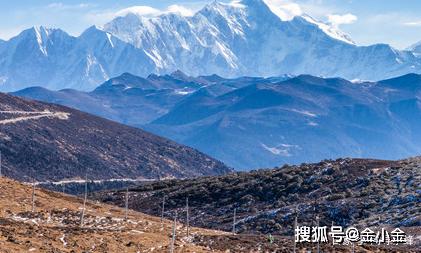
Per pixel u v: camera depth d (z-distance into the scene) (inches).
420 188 5743.1
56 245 2787.9
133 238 3388.3
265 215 6200.8
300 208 6117.1
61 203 4662.9
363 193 6013.8
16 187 4830.2
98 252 2847.0
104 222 4229.8
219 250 3646.7
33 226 3245.6
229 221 6476.4
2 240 2596.0
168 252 3157.0
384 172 6407.5
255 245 3875.5
